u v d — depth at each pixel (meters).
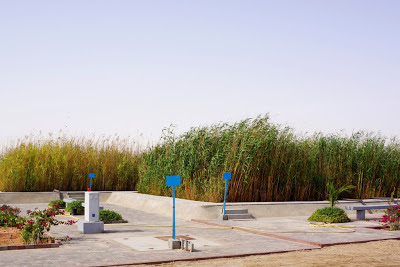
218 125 21.56
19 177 24.84
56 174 25.94
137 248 10.98
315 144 22.52
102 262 9.31
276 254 10.60
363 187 22.95
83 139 27.78
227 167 19.36
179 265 9.35
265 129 20.69
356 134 23.83
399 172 24.23
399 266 9.33
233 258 10.11
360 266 9.30
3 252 10.23
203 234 13.44
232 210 16.95
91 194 13.49
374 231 14.03
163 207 19.05
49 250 10.60
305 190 21.09
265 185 20.11
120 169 27.45
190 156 20.86
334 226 14.87
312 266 9.27
